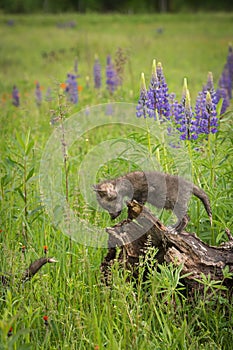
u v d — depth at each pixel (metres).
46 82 17.30
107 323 4.65
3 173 7.62
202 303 4.82
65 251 5.81
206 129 6.45
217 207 6.18
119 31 37.28
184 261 5.17
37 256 5.65
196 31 35.59
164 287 4.78
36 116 11.16
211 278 5.15
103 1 66.31
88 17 46.53
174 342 4.40
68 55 21.61
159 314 4.91
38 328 4.75
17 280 5.03
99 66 12.04
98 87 12.08
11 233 6.23
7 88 16.73
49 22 44.91
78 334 4.61
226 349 4.72
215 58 22.44
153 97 6.50
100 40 29.41
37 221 6.47
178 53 24.45
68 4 65.25
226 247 5.41
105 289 4.95
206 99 6.38
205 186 6.25
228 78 11.86
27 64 23.58
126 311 4.62
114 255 5.48
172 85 14.44
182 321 4.73
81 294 5.11
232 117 7.66
